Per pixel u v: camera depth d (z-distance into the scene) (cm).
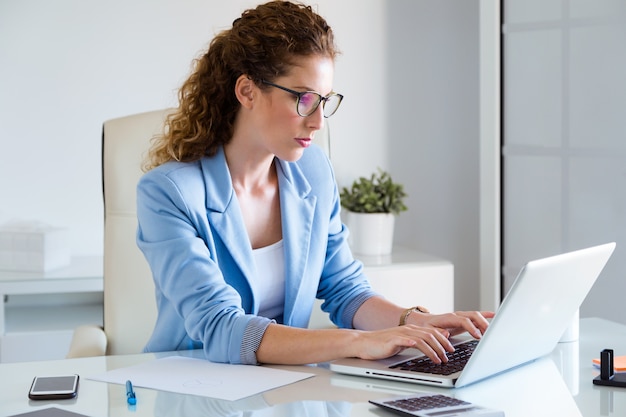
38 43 337
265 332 169
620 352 177
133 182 236
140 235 190
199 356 178
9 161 339
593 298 321
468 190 388
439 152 383
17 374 163
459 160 385
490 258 362
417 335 163
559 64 328
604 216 312
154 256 183
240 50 185
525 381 156
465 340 179
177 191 185
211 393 148
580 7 317
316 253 205
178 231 182
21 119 339
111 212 236
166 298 194
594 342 186
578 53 319
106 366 169
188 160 194
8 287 296
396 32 373
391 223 350
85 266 321
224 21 352
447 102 381
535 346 165
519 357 161
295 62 181
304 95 180
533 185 344
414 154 380
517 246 354
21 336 300
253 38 183
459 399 144
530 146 344
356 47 369
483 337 146
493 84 354
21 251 307
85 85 342
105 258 236
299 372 161
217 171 193
